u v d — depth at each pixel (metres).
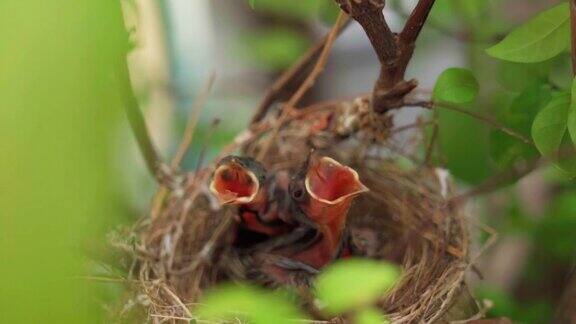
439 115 0.71
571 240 0.74
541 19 0.62
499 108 0.70
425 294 0.66
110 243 0.65
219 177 0.67
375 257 0.70
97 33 0.24
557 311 0.69
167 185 0.70
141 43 0.65
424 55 0.83
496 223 0.75
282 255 0.69
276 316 0.56
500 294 0.72
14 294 0.23
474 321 0.67
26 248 0.23
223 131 0.81
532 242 0.75
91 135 0.23
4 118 0.22
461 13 0.71
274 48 0.83
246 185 0.67
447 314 0.66
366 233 0.71
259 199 0.68
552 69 0.68
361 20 0.62
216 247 0.70
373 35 0.62
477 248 0.72
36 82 0.22
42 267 0.23
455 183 0.71
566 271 0.75
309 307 0.65
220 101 0.86
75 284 0.25
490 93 0.71
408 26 0.62
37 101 0.22
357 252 0.70
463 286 0.67
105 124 0.24
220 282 0.69
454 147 0.71
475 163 0.71
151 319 0.64
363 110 0.69
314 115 0.72
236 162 0.67
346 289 0.46
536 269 0.75
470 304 0.67
